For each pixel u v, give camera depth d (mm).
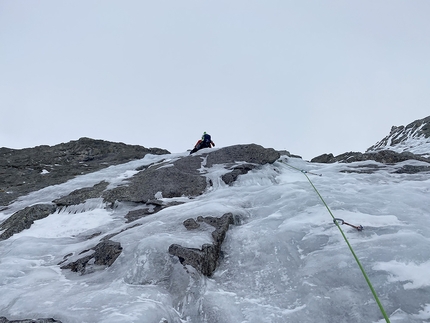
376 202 6445
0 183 12336
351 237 5324
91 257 5805
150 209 8273
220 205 6984
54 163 14867
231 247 5770
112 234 6672
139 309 3887
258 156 10523
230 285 4906
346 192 7344
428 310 3805
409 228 5328
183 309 4344
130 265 5133
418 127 22969
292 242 5547
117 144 17125
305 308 4156
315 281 4547
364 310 3955
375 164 9953
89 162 15203
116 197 9023
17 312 4176
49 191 10797
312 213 6309
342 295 4203
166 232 6051
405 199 6441
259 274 5027
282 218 6387
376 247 4867
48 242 6930
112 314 3824
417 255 4547
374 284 4250
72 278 5340
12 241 7156
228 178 9320
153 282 4855
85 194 9383
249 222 6594
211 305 4332
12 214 9039
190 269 4824
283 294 4512
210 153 11391
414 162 9586
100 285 4855
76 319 3820
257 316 4082
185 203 7918
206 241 5527
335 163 11094
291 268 5004
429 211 5992
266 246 5543
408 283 4172
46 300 4422
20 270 5660
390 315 3828
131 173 11797
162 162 12109
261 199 7527
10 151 16312
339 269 4609
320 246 5316
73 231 7664
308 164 10992
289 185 8039
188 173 10008
